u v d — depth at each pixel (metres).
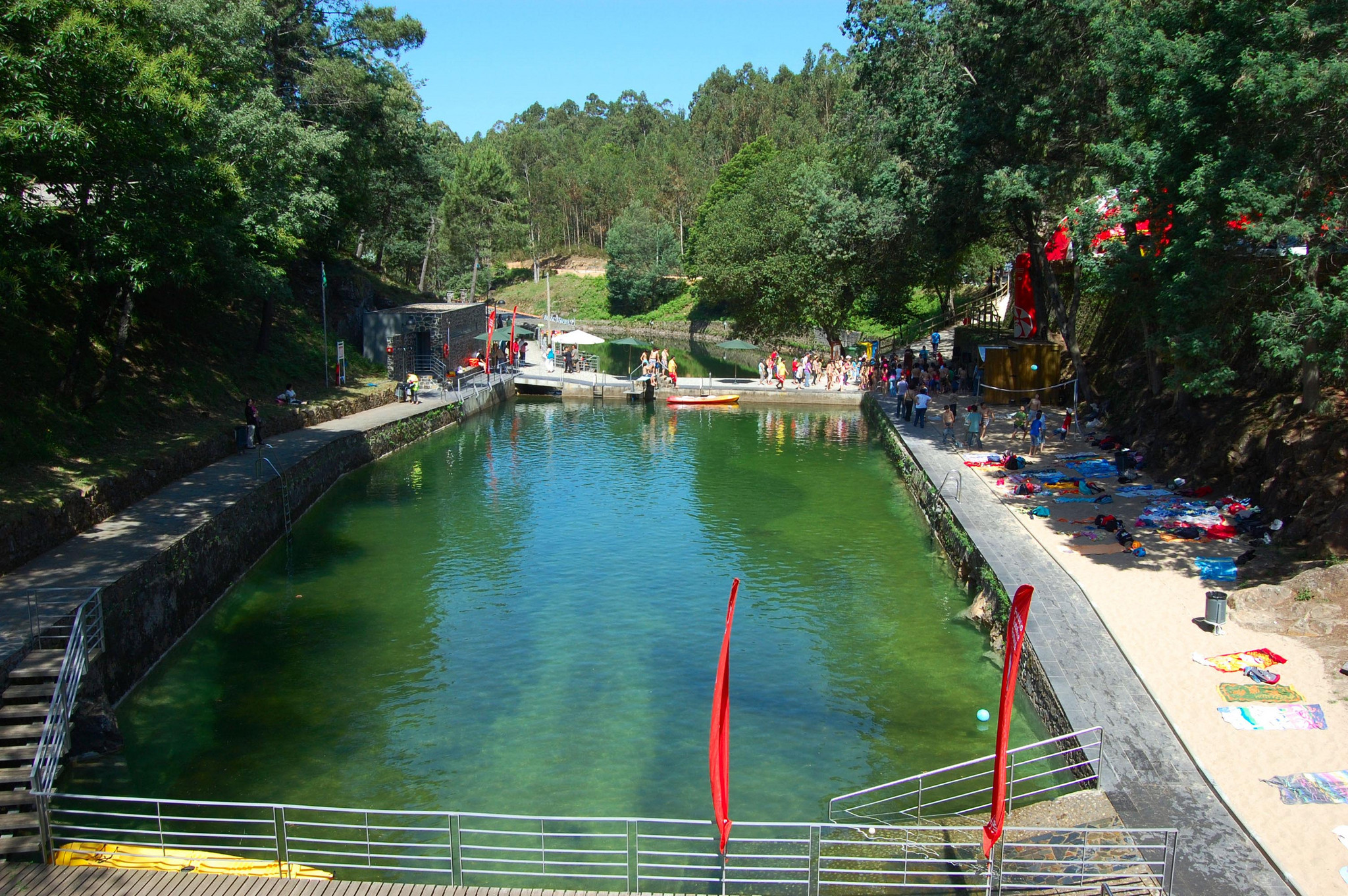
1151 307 24.34
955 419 42.00
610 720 17.28
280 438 35.25
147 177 23.81
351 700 18.05
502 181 106.25
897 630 21.44
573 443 44.53
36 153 19.61
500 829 13.86
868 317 71.75
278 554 26.94
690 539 28.59
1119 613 18.53
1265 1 20.33
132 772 15.36
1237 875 10.89
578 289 132.12
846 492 34.66
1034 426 33.22
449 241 104.06
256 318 45.72
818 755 15.90
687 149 139.25
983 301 65.31
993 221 42.72
